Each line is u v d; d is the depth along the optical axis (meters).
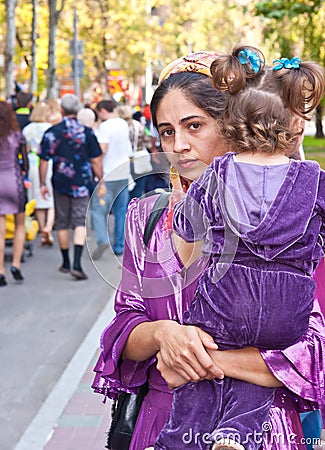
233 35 44.59
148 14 51.81
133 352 3.16
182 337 2.97
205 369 2.97
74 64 39.25
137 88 63.56
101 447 6.32
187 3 51.69
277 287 2.94
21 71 45.66
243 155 3.06
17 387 8.06
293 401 3.10
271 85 3.01
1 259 12.77
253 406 2.97
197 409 3.00
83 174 13.07
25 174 13.16
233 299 2.95
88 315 10.91
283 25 14.78
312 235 2.96
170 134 3.52
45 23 43.03
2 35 35.72
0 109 12.05
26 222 15.10
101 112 14.84
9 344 9.55
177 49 52.62
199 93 3.40
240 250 2.98
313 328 3.07
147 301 3.24
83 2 49.25
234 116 3.03
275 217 2.94
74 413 7.15
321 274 3.30
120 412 3.35
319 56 14.38
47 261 15.02
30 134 16.22
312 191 2.98
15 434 6.88
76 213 13.27
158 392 3.26
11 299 11.87
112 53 57.72
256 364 2.97
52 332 10.05
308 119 3.11
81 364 8.62
